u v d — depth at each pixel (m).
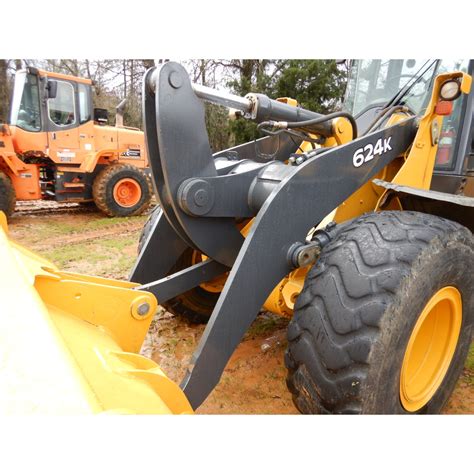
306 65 12.12
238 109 1.93
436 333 1.89
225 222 1.85
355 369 1.39
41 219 7.48
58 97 7.24
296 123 2.01
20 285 1.31
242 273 1.54
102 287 1.55
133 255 5.11
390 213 1.74
